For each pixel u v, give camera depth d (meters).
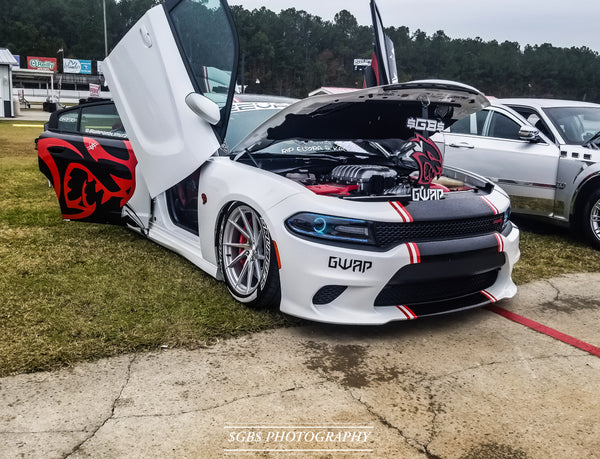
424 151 2.81
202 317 2.84
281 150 3.74
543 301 3.32
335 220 2.57
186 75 3.28
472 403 2.14
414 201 2.81
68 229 4.48
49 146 3.95
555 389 2.27
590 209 4.55
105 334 2.60
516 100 5.51
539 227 5.39
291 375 2.31
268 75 82.50
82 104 4.23
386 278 2.58
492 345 2.67
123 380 2.22
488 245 2.86
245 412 2.03
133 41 3.55
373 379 2.30
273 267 2.74
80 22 97.00
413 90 2.76
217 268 3.20
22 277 3.31
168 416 1.99
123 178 3.90
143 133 3.57
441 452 1.83
